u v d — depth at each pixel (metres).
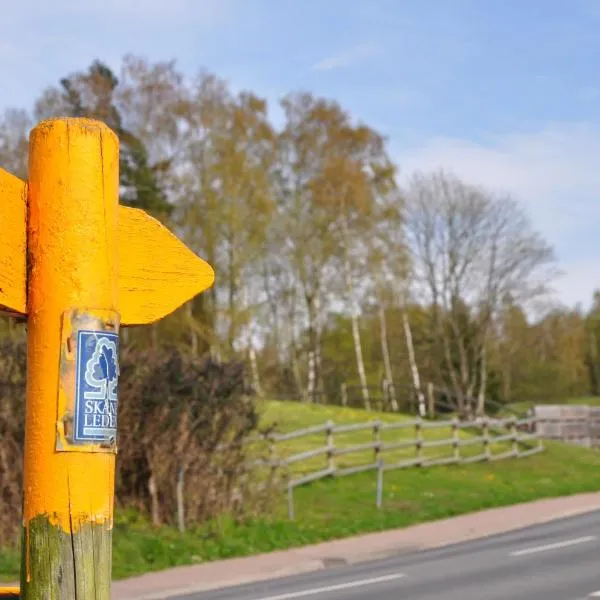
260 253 43.72
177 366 14.41
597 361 77.88
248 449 15.87
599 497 20.64
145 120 40.72
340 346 57.00
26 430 2.30
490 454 25.97
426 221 51.78
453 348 53.75
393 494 19.47
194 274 2.62
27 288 2.34
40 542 2.22
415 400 43.88
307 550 14.06
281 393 46.28
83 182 2.34
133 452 14.25
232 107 42.41
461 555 13.42
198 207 41.28
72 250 2.32
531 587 10.48
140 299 2.55
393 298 52.19
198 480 14.52
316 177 46.59
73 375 2.28
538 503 19.48
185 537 13.85
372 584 11.16
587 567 11.78
